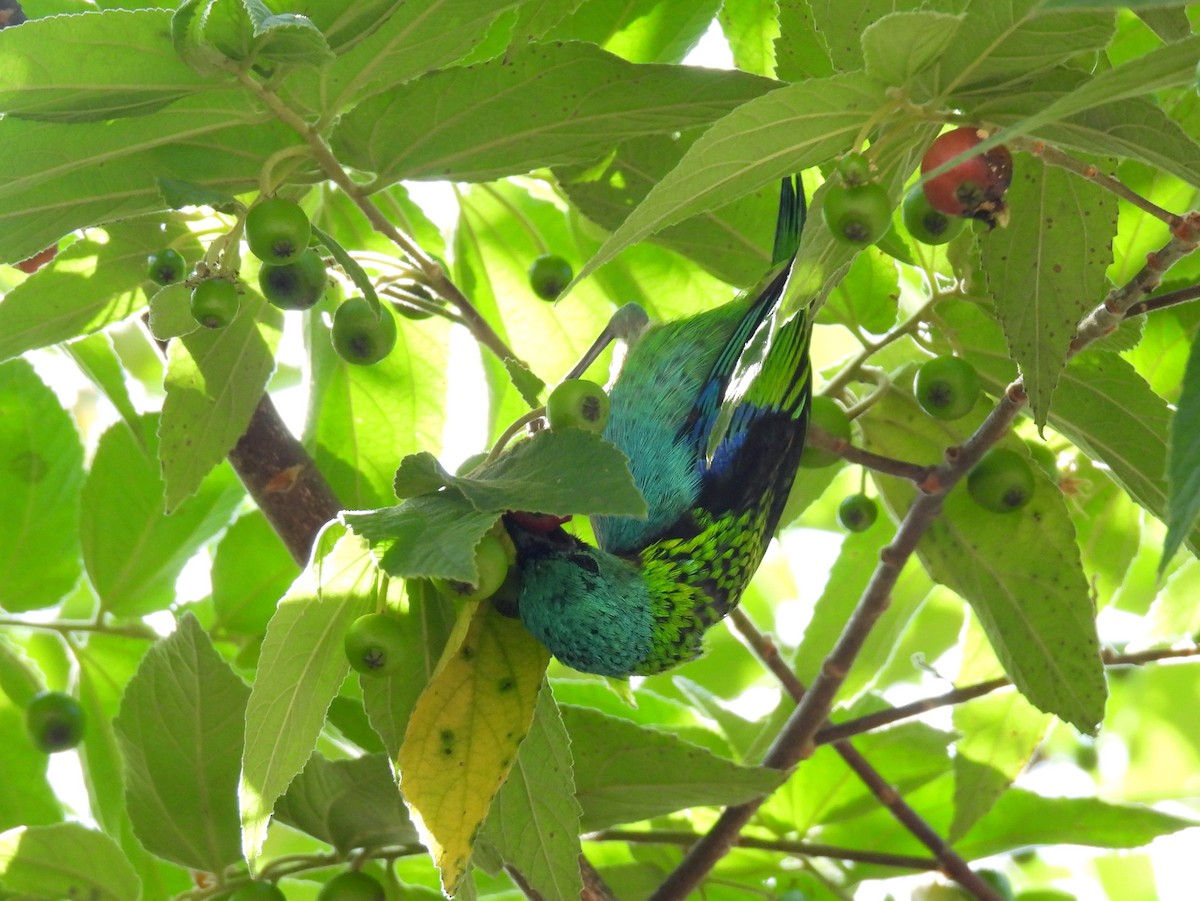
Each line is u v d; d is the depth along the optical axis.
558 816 4.36
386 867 5.50
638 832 6.18
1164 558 2.40
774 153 3.92
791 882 6.48
